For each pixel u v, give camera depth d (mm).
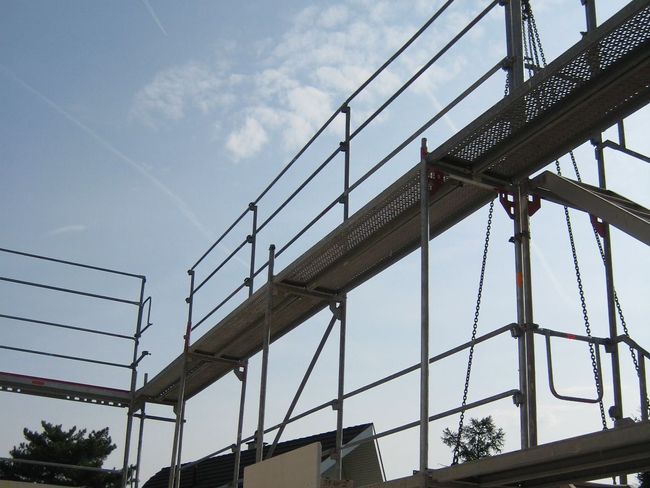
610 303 5594
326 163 6988
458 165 5414
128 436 10719
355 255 6895
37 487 11094
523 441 4801
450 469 4371
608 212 4859
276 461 5750
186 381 10227
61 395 10477
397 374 5820
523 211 5445
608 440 3480
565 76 4496
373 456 13906
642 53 4332
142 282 11219
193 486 16469
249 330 8664
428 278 4996
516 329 5000
